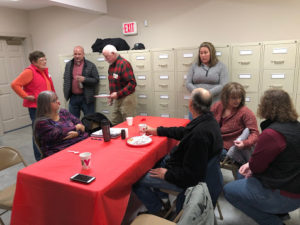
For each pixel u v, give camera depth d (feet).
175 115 11.43
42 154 6.55
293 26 9.94
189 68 10.46
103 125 6.07
